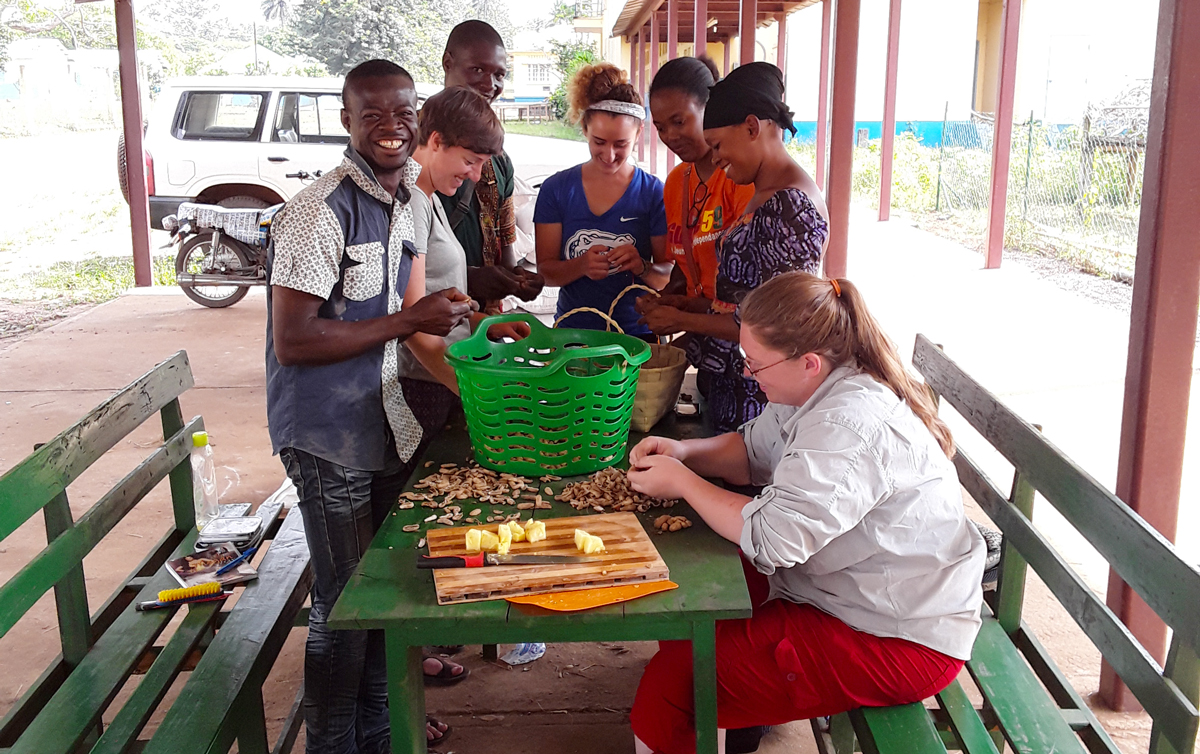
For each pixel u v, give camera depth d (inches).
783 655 81.7
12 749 81.5
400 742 74.3
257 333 323.3
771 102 103.0
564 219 145.3
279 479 201.9
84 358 295.6
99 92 1116.5
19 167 856.3
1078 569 159.3
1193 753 67.9
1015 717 84.7
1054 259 441.1
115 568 163.8
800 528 77.0
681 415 119.9
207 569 108.4
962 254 462.3
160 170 379.6
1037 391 245.4
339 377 89.4
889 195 571.5
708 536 83.2
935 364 126.0
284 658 139.5
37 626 145.4
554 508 88.6
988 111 808.9
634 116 136.1
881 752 78.0
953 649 82.4
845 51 206.1
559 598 72.2
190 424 124.4
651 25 674.2
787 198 100.4
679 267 137.9
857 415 79.3
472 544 78.0
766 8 605.3
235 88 378.3
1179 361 112.9
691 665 82.0
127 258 506.9
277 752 106.0
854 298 84.3
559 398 91.7
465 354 104.3
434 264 106.6
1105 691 123.0
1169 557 70.0
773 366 85.0
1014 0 396.5
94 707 87.1
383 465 94.3
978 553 83.9
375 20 1840.6
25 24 1284.4
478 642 71.7
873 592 81.6
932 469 80.6
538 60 1942.7
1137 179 439.5
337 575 93.6
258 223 333.4
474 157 103.1
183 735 82.7
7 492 83.1
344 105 87.4
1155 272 111.2
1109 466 197.6
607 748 116.1
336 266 85.5
